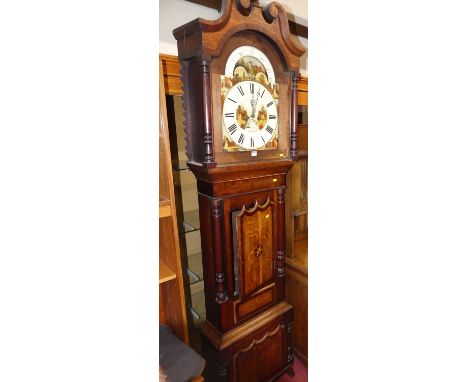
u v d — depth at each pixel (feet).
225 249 3.28
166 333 3.40
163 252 3.41
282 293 3.92
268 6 2.96
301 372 4.32
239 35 2.89
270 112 3.22
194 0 3.59
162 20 3.42
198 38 2.66
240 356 3.56
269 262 3.68
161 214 3.04
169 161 2.99
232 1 2.70
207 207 3.26
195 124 2.98
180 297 3.29
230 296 3.43
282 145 3.39
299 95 4.09
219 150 2.93
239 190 3.24
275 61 3.19
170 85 3.05
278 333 3.90
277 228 3.67
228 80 2.88
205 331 3.61
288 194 4.69
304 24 4.06
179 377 2.95
